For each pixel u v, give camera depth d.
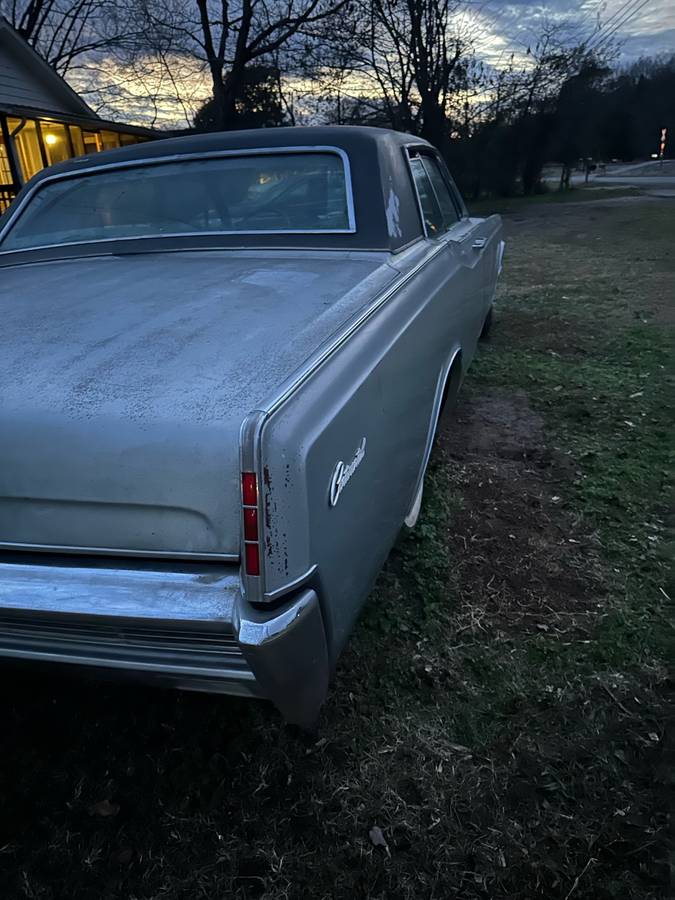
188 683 1.47
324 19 19.75
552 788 1.68
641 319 6.01
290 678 1.29
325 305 1.73
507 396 4.34
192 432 1.24
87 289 2.02
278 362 1.40
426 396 2.21
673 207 17.02
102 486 1.30
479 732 1.86
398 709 1.93
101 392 1.33
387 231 2.31
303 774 1.75
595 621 2.27
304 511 1.24
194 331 1.57
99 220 2.65
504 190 27.86
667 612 2.31
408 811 1.64
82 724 1.93
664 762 1.74
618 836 1.57
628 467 3.28
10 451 1.33
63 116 13.06
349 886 1.48
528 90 26.31
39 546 1.38
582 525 2.83
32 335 1.61
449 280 2.60
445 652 2.14
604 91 27.42
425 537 2.72
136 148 2.68
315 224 2.39
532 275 8.68
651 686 2.00
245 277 2.04
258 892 1.47
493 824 1.61
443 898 1.45
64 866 1.54
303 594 1.27
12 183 12.32
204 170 2.55
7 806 1.68
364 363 1.56
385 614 2.31
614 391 4.30
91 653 1.42
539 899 1.45
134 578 1.30
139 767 1.79
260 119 24.27
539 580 2.49
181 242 2.49
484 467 3.34
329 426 1.33
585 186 30.61
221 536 1.27
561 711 1.91
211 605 1.24
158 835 1.60
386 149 2.48
